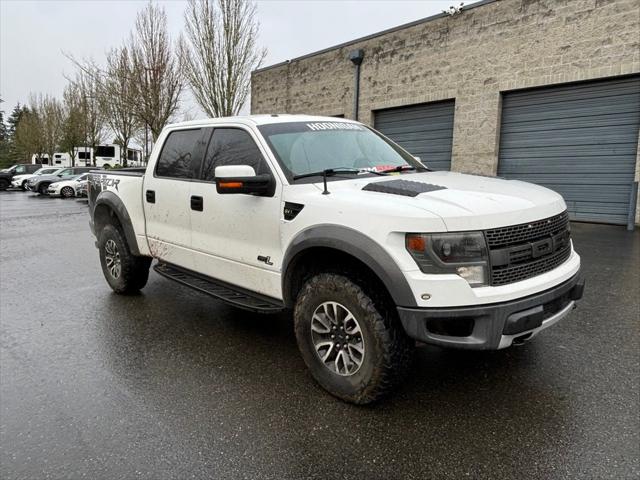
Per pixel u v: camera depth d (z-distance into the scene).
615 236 8.84
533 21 11.07
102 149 39.75
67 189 25.30
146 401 3.06
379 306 2.74
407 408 2.93
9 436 2.68
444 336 2.57
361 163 3.79
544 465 2.37
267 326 4.46
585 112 10.60
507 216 2.69
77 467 2.40
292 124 3.88
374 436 2.64
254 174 3.34
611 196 10.38
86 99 33.41
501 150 12.23
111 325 4.50
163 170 4.59
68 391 3.20
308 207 3.06
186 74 17.27
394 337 2.72
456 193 2.88
